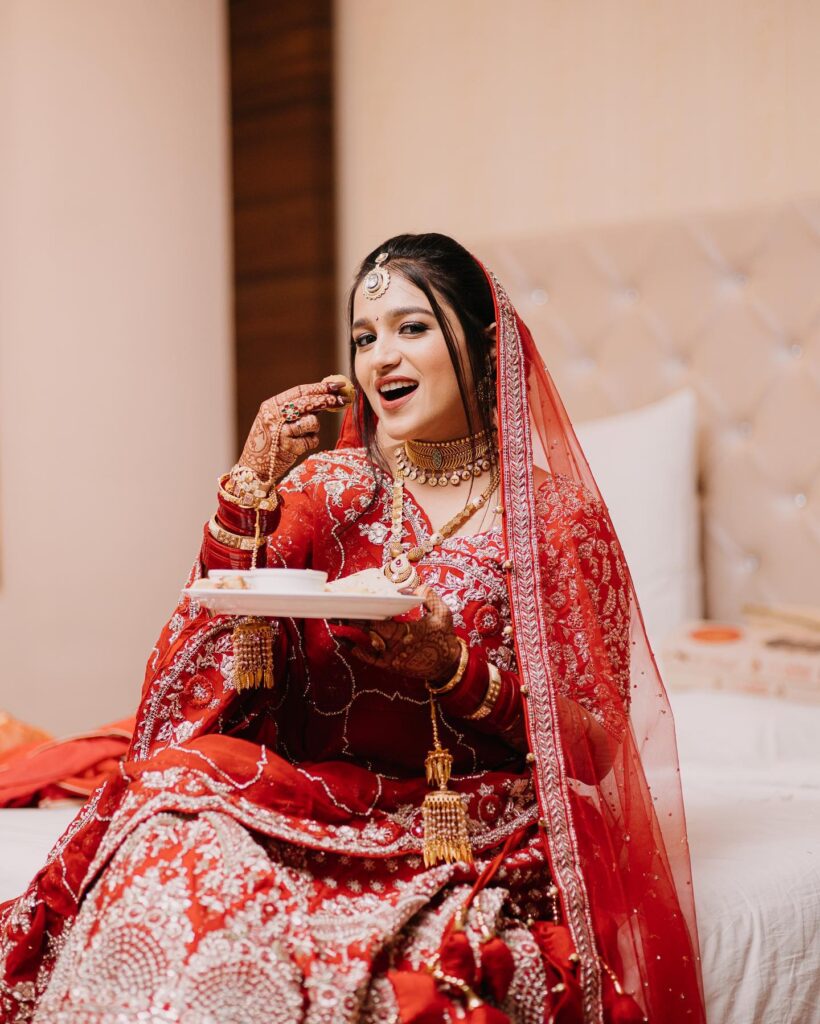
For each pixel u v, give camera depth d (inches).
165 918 52.4
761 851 78.7
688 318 147.0
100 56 161.2
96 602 163.2
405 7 167.8
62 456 159.3
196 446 173.9
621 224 151.3
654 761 71.8
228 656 66.2
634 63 151.9
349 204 173.8
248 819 57.2
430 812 62.3
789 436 140.9
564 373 156.1
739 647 123.6
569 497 71.6
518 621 67.4
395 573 68.4
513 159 160.7
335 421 172.9
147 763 59.6
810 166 141.2
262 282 176.4
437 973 54.9
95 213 161.5
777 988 69.9
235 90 177.3
